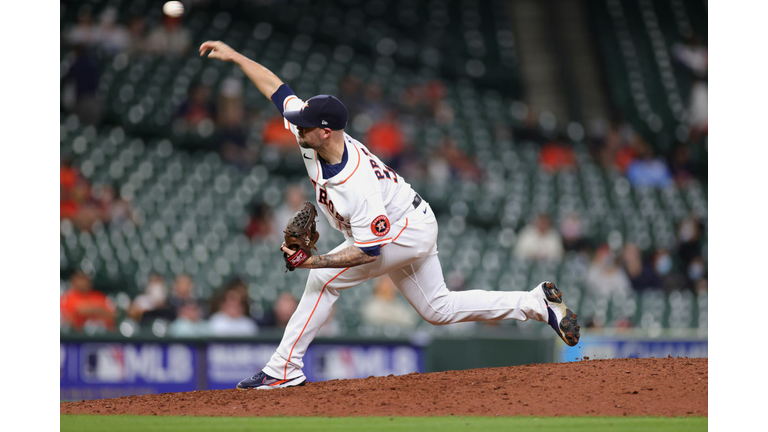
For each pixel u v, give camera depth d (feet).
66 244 118.93
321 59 181.37
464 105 181.27
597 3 217.15
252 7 185.26
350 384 47.16
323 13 194.80
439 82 187.32
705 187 173.37
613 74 199.00
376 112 169.68
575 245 142.51
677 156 176.45
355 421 37.65
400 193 44.73
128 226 125.90
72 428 37.40
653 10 214.48
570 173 160.97
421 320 106.63
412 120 170.81
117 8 163.94
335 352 79.61
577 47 207.10
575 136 172.55
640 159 168.35
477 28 208.13
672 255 146.92
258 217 131.13
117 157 139.33
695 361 49.11
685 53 203.10
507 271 126.82
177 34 163.94
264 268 120.57
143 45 161.38
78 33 158.30
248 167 144.66
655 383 43.68
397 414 39.29
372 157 44.42
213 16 180.34
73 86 146.10
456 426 36.01
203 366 78.33
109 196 130.31
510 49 204.44
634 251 130.82
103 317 99.14
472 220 145.69
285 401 43.24
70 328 96.94
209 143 146.72
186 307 95.04
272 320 99.60
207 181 138.82
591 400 40.98
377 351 80.48
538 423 36.52
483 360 80.18
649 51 203.92
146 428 37.04
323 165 42.75
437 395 42.96
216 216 130.93
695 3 215.51
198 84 155.53
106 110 146.92
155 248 121.70
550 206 149.18
